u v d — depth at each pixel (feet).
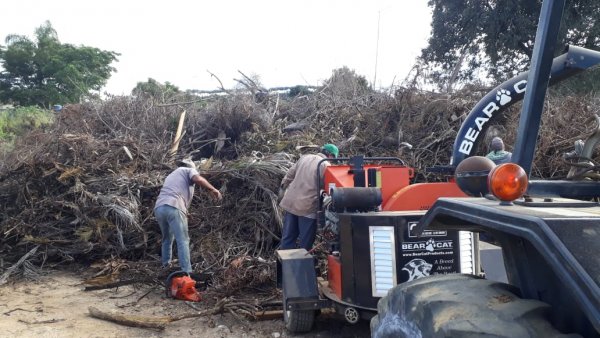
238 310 17.57
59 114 34.09
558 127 26.50
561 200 6.54
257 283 19.47
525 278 6.46
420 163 26.94
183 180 20.95
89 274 22.74
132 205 23.38
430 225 7.60
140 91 34.76
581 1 48.73
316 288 14.82
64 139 26.11
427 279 7.25
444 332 5.79
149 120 31.81
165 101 35.32
